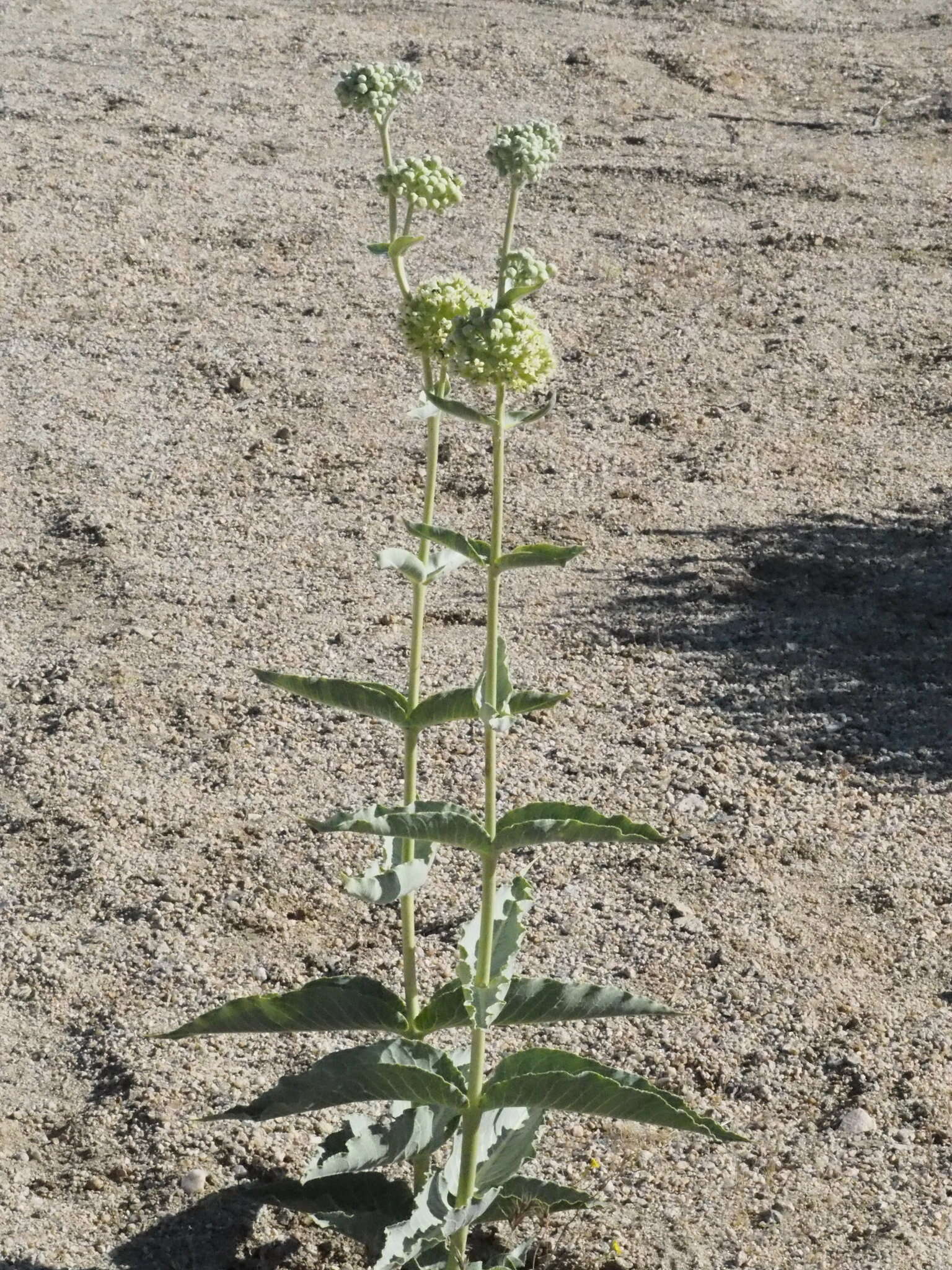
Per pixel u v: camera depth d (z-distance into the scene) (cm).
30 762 181
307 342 316
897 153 426
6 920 155
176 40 501
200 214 375
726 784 177
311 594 224
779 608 220
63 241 356
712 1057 136
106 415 284
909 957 149
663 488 260
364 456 271
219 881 160
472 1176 99
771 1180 123
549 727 188
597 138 432
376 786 177
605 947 150
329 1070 96
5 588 226
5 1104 132
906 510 252
